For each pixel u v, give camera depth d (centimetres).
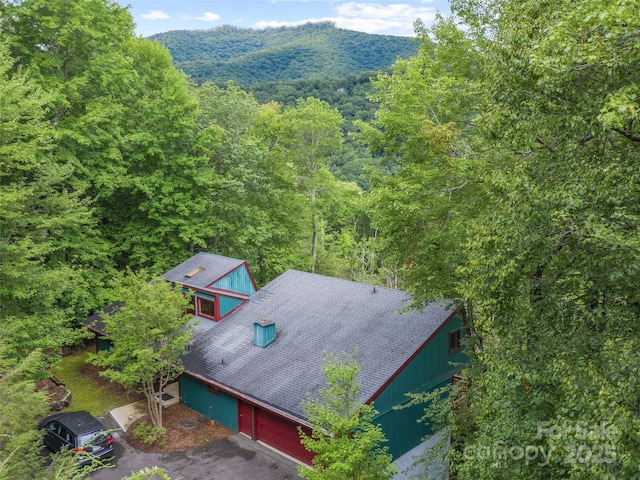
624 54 660
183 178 2872
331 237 4466
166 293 1880
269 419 1784
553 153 838
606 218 708
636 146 759
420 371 1752
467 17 1458
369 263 4472
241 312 2269
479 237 867
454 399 1498
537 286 830
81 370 2406
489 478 873
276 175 3556
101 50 2506
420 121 1471
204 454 1736
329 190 3919
